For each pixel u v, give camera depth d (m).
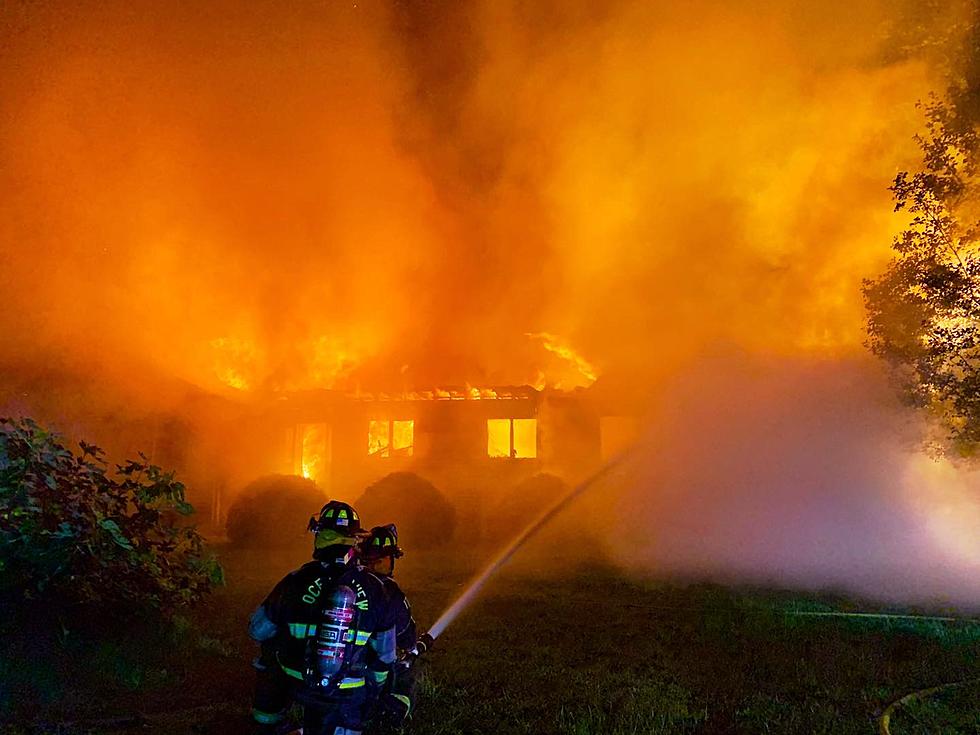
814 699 5.59
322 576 3.11
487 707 5.28
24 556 5.29
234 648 6.65
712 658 6.69
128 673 5.56
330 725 2.97
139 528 6.58
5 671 5.10
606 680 5.95
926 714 5.22
